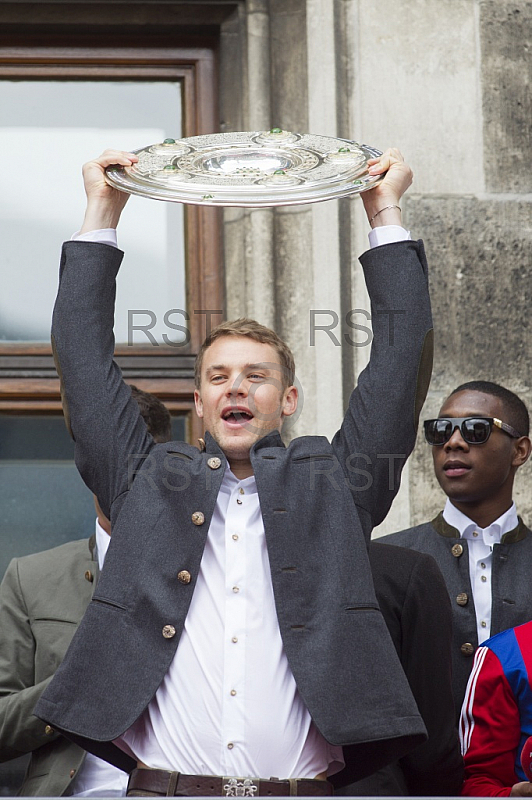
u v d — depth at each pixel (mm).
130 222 16156
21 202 16250
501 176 15266
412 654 10188
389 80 15297
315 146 9609
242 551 8852
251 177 9172
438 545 12617
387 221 9477
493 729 10219
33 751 10727
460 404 12758
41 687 10562
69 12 16188
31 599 11281
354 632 8477
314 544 8789
